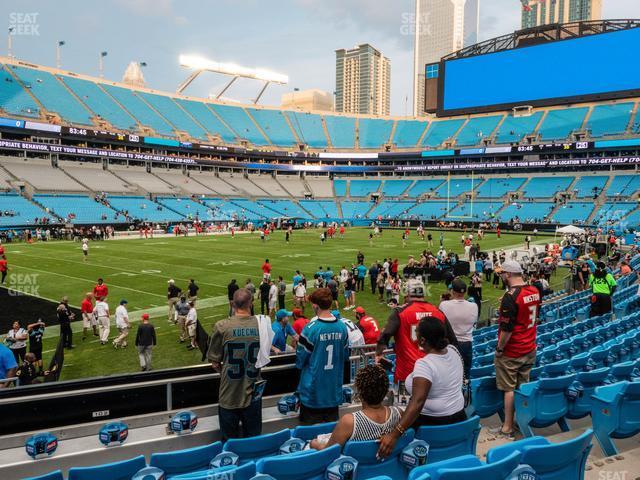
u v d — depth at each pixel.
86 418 5.13
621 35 69.56
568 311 16.42
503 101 79.12
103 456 4.77
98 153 70.25
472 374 7.43
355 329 6.89
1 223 50.94
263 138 94.12
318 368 5.15
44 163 68.75
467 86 82.00
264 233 50.41
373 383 3.82
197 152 83.12
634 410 5.29
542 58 75.50
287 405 5.62
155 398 5.44
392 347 10.19
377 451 3.79
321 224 75.44
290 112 103.25
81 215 58.34
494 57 79.25
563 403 5.99
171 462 3.94
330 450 3.62
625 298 17.06
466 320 6.23
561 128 79.00
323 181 95.81
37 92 72.62
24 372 10.31
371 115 104.81
